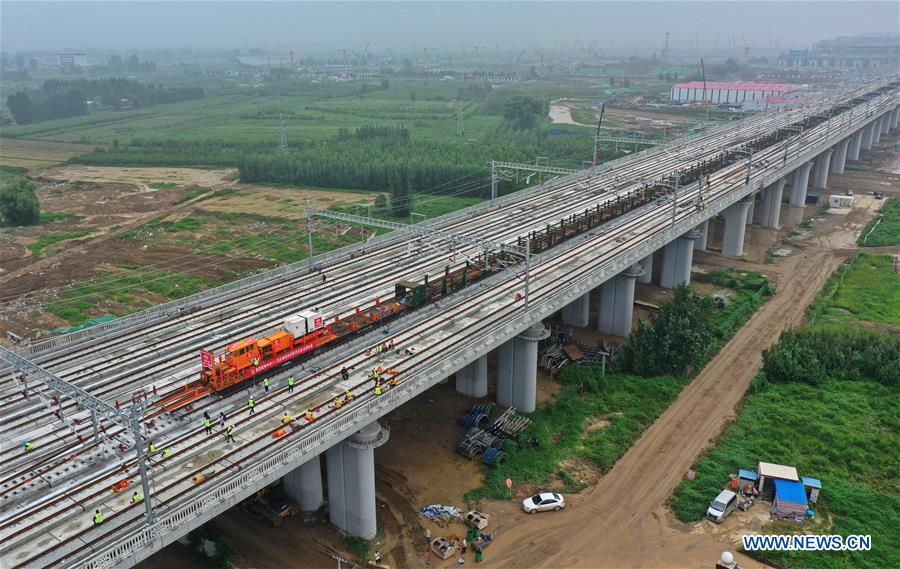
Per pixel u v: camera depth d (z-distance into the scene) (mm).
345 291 96125
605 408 88000
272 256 151625
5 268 147125
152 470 55406
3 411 64812
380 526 67750
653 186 145750
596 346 106000
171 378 71188
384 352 76312
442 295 93188
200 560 62781
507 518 68875
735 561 62875
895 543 64688
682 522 68250
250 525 67750
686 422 85438
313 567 62469
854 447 78438
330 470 65688
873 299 124625
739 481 72500
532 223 128625
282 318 87000
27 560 46312
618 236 118312
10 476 55812
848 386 91938
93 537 48469
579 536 66500
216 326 84375
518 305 89438
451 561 63375
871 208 187500
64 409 65562
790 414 85312
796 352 96125
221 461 56875
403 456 78438
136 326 83125
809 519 67938
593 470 76375
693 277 135875
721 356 102562
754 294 125500
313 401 66000
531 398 86438
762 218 171750
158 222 181875
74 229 177250
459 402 90125
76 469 56406
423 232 97312
